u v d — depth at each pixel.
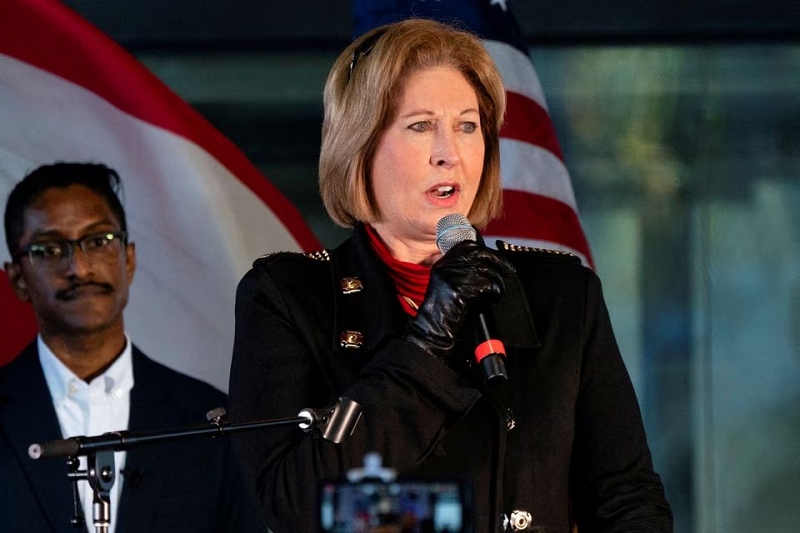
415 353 7.18
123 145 12.50
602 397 7.94
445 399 7.16
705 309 19.22
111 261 12.12
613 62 19.06
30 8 12.38
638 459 7.82
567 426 7.71
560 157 13.75
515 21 13.84
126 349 12.06
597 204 19.22
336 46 18.78
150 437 6.52
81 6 18.31
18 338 11.72
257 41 18.70
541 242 13.44
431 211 7.94
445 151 7.85
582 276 8.24
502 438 7.45
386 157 7.98
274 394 7.75
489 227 13.40
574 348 7.91
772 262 19.19
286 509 7.22
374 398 7.14
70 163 12.22
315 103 18.80
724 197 19.22
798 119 19.11
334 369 7.88
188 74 18.70
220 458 11.62
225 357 12.46
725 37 18.98
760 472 19.20
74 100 12.41
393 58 7.92
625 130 19.16
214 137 12.95
